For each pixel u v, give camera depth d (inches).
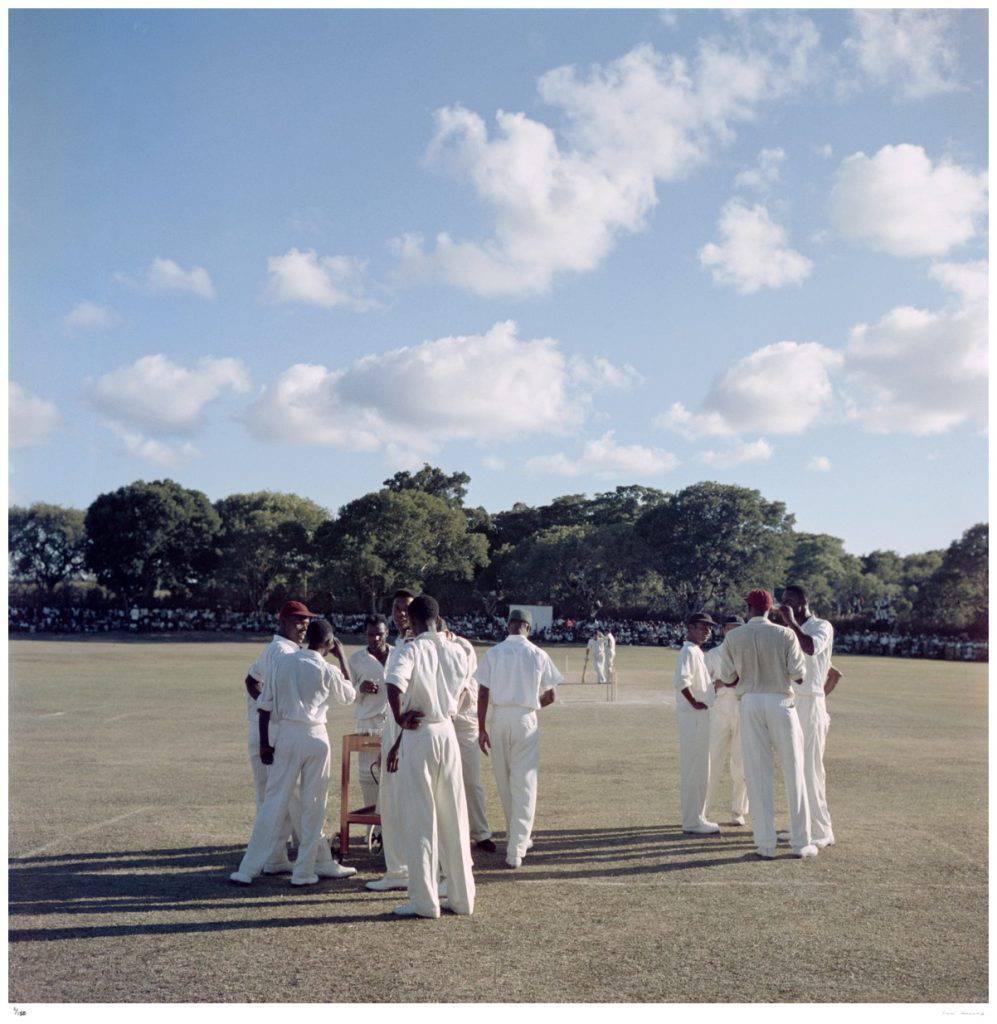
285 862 316.5
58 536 3563.0
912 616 2906.0
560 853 344.2
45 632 2728.8
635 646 2687.0
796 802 339.3
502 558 3444.9
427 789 270.4
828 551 4089.6
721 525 2898.6
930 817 407.2
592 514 3767.2
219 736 654.5
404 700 275.9
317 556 3169.3
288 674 303.7
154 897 282.4
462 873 271.6
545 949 240.8
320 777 303.1
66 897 281.1
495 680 335.9
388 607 2989.7
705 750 378.0
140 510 3314.5
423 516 2908.5
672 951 239.9
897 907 277.7
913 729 755.4
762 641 344.5
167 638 2539.4
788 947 243.3
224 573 3289.9
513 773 331.0
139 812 403.5
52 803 422.9
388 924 260.2
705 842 362.3
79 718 759.7
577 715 843.4
